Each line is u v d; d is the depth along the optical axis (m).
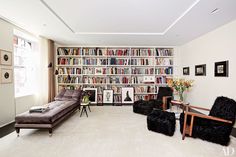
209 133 2.49
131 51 5.70
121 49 5.77
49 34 4.30
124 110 4.82
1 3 2.44
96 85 5.91
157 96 5.19
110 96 5.73
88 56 5.73
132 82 5.74
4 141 2.58
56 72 5.24
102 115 4.23
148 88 5.75
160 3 2.41
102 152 2.24
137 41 5.01
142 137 2.77
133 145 2.46
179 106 4.66
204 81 4.15
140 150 2.30
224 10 2.57
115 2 2.39
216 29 3.63
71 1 2.37
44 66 4.79
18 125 2.75
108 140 2.64
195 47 4.63
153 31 3.98
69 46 5.68
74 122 3.59
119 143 2.53
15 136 2.78
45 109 3.10
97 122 3.60
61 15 2.93
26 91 4.55
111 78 5.79
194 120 2.71
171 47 5.75
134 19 3.11
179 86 3.83
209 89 3.93
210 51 3.87
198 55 4.45
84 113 4.43
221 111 2.69
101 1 2.36
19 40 4.25
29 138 2.70
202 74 4.21
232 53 3.12
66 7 2.58
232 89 3.13
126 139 2.68
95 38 4.65
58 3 2.43
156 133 2.95
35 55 4.70
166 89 5.04
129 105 5.59
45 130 3.08
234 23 3.06
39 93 4.64
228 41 3.23
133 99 5.70
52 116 2.80
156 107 4.27
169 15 2.88
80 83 5.74
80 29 3.86
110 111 4.68
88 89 5.70
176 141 2.60
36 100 4.63
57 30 3.91
